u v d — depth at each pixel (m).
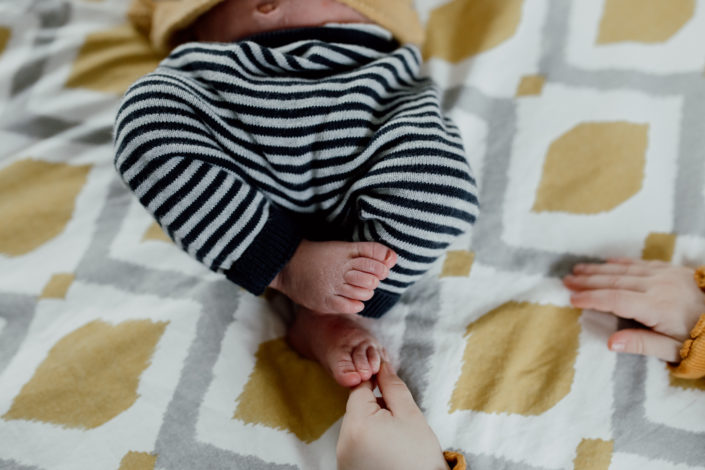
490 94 0.90
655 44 0.90
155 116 0.62
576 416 0.67
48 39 0.97
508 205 0.82
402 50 0.76
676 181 0.81
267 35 0.73
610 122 0.85
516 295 0.76
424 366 0.70
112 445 0.64
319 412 0.68
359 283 0.61
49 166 0.87
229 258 0.65
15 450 0.63
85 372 0.69
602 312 0.74
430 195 0.61
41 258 0.79
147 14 0.94
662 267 0.73
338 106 0.66
